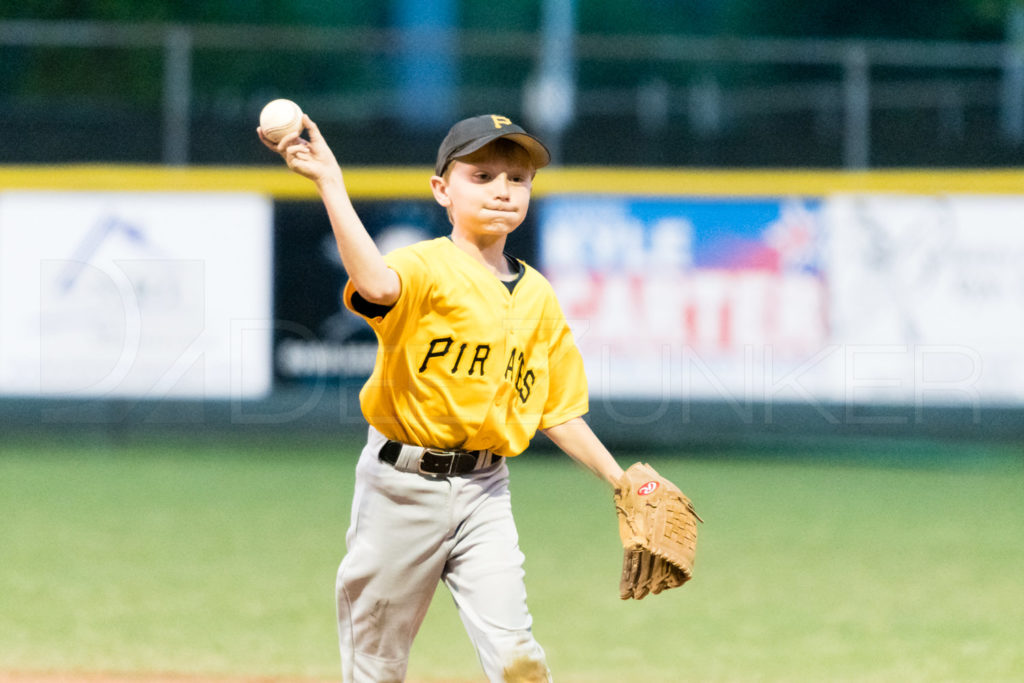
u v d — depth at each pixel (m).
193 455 43.66
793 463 44.88
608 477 12.26
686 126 54.09
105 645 19.86
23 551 27.73
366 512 11.95
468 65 75.31
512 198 11.84
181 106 44.59
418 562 11.84
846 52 47.03
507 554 11.69
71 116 43.84
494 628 11.37
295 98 66.31
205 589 24.14
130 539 29.30
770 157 45.00
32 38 47.91
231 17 75.25
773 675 18.44
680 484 39.62
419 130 45.00
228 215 43.59
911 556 28.28
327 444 45.97
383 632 12.17
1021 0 74.69
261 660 19.06
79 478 38.75
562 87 49.06
